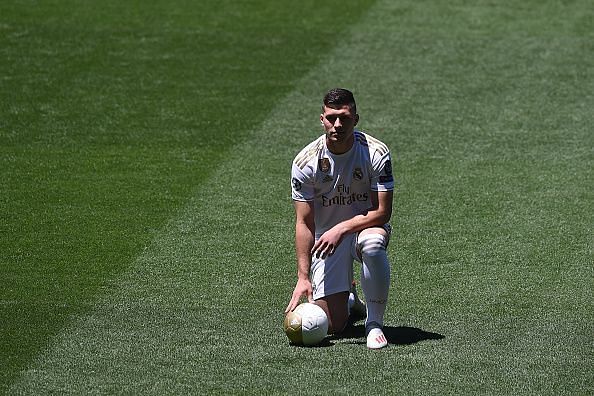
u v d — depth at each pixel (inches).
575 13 1945.1
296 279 1064.2
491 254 1123.3
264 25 1895.9
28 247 1142.3
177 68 1723.7
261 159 1405.0
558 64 1736.0
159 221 1213.7
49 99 1603.1
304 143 1460.4
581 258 1111.6
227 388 828.6
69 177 1347.2
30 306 996.6
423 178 1341.0
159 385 835.4
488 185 1317.7
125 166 1381.6
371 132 1493.6
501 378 840.3
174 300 1011.9
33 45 1798.7
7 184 1322.6
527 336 925.8
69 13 1932.8
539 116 1546.5
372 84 1664.6
